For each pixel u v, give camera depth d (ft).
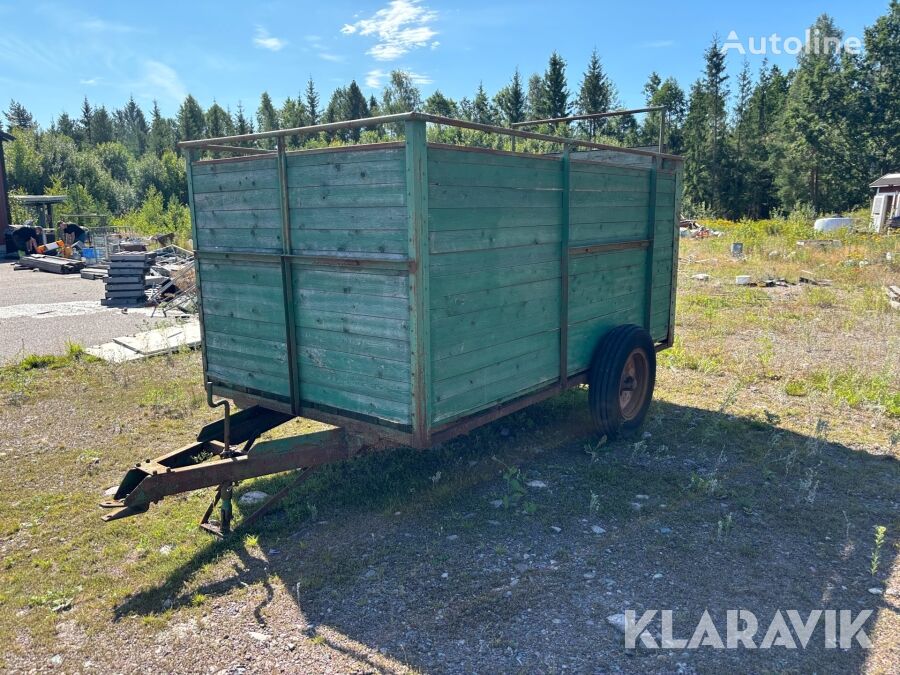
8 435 20.21
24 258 72.33
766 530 13.91
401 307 12.53
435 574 12.39
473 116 242.99
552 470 17.16
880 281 47.37
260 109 331.77
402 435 13.03
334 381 14.16
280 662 10.15
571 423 20.48
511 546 13.34
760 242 72.13
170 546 13.89
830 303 40.32
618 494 15.69
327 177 13.29
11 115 424.87
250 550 13.57
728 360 27.94
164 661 10.28
